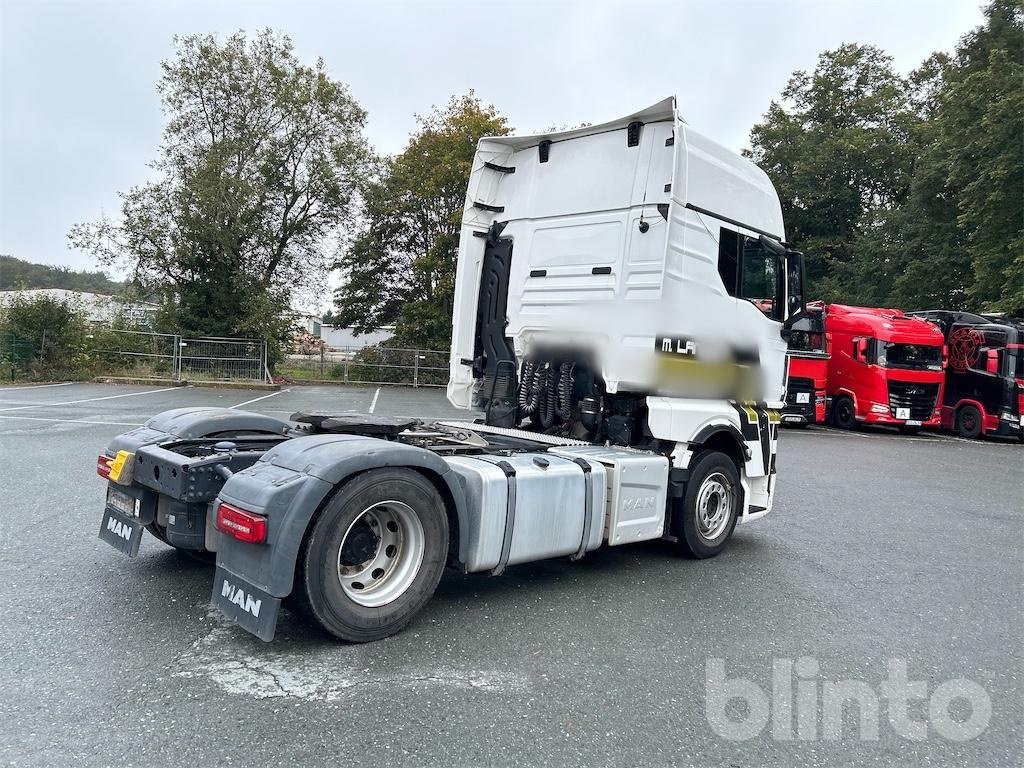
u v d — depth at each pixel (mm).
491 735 2848
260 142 28422
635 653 3771
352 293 34312
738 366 6145
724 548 6188
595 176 6000
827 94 39531
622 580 5082
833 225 39438
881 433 20594
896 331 19891
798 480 10523
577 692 3281
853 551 6332
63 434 10805
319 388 26125
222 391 22562
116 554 4957
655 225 5480
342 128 29969
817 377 19922
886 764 2830
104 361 24109
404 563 3848
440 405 19422
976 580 5598
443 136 31375
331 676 3285
